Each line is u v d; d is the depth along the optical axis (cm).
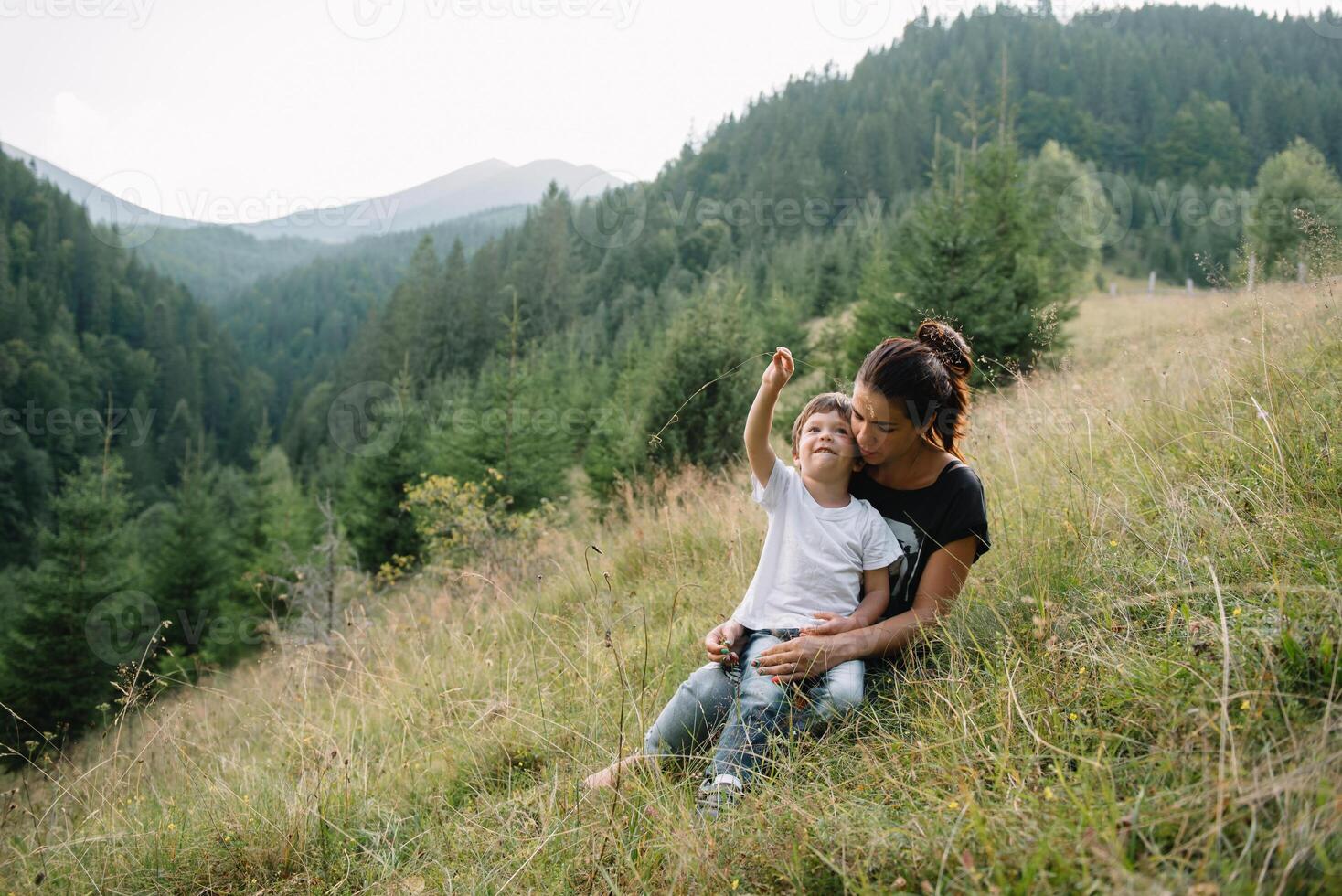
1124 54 13500
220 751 436
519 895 217
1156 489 306
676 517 680
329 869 262
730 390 1316
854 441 260
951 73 14338
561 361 3688
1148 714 192
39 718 1466
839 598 256
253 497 2802
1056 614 242
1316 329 367
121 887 271
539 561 838
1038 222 2011
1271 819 148
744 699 238
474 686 430
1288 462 276
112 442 7106
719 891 187
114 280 10675
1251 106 11694
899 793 201
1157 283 4741
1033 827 162
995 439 498
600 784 251
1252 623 203
